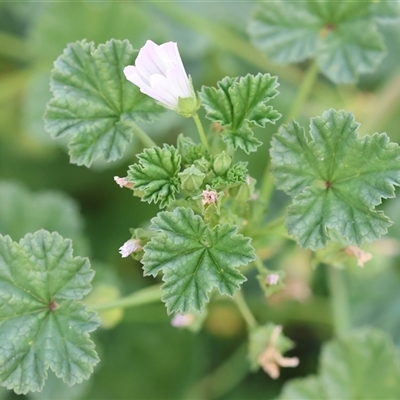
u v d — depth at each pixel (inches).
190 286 11.0
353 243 11.3
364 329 15.1
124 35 17.0
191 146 11.3
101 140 12.1
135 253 11.4
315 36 13.8
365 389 15.0
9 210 16.7
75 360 11.5
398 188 17.4
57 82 12.1
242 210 11.9
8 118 18.6
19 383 11.5
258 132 17.4
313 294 17.1
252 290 17.2
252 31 14.0
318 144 11.5
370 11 13.5
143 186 11.0
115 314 13.8
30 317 11.6
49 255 11.6
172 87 11.0
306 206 11.5
